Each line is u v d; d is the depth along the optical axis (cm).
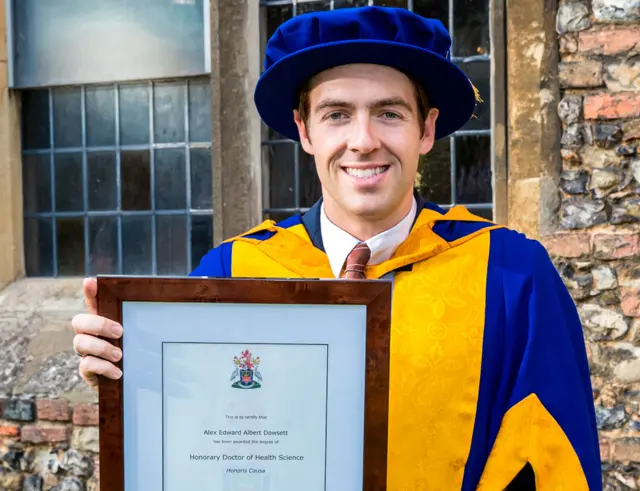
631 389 186
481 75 210
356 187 95
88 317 80
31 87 252
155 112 246
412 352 95
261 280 79
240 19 221
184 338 81
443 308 97
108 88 250
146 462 80
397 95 94
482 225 107
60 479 226
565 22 189
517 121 196
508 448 93
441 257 101
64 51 248
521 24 194
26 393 226
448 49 103
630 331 186
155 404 81
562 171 192
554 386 93
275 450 81
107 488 80
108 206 252
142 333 81
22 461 228
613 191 187
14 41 253
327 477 81
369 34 94
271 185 229
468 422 94
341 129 96
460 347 95
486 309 97
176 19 237
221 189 225
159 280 79
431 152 216
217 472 81
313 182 226
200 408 81
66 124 254
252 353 81
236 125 223
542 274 100
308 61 95
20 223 258
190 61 237
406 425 94
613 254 187
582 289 189
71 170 255
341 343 80
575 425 92
